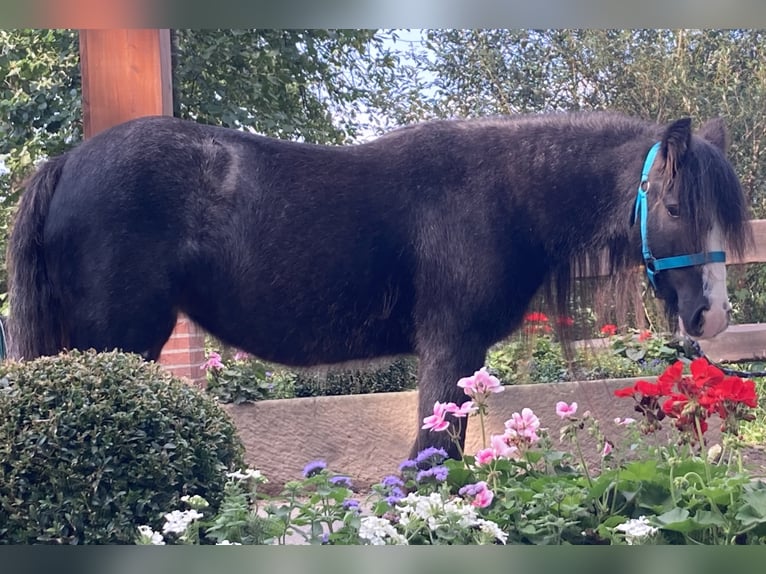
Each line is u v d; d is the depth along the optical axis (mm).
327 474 2492
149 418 2512
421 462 2795
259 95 7703
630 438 3078
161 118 3764
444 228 3764
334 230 3752
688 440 2596
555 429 4832
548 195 3785
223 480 2600
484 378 2850
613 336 5488
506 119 3961
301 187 3771
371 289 3807
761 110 8625
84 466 2393
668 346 5527
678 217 3551
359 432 4910
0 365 2621
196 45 7242
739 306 7504
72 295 3619
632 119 3969
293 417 4887
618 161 3787
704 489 2271
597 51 9203
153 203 3602
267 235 3725
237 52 7379
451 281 3752
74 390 2469
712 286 3516
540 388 4914
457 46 9695
